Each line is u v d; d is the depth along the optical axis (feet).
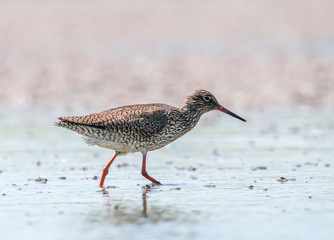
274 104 81.35
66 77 99.71
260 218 33.71
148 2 197.36
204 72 102.42
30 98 86.43
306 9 175.42
